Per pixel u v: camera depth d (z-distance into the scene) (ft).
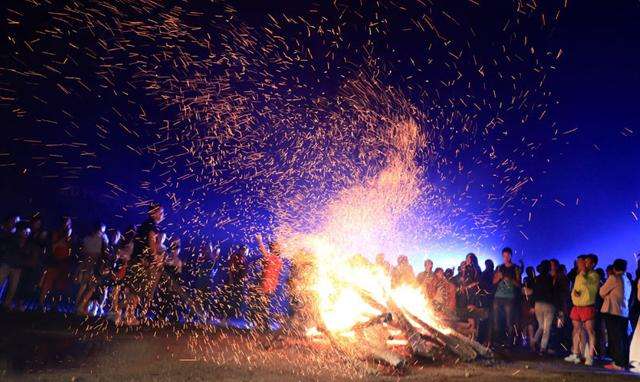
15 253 43.01
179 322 46.68
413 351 33.01
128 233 44.98
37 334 34.04
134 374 25.30
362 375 27.30
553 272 44.45
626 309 36.09
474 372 29.84
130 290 42.83
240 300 51.19
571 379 28.63
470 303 46.11
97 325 40.34
